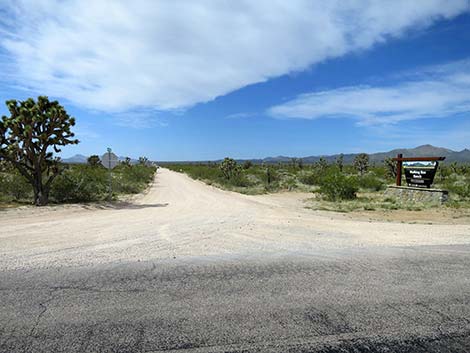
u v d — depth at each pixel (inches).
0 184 574.9
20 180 590.9
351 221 372.8
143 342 109.0
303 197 768.9
